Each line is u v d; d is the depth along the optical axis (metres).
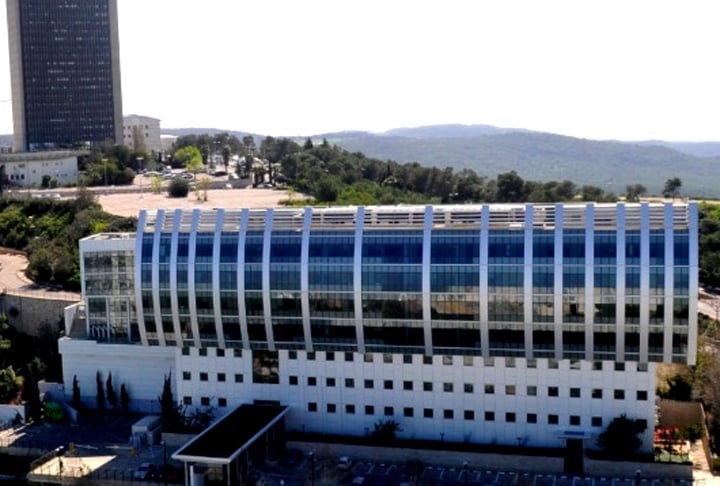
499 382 131.50
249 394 142.62
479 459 128.88
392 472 128.12
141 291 142.38
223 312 139.50
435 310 131.00
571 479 123.75
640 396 126.44
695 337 123.00
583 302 125.31
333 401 138.88
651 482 121.38
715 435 134.88
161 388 154.88
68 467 132.75
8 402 160.38
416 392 135.00
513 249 127.75
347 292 133.75
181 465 131.88
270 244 137.00
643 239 123.81
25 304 186.38
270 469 129.75
